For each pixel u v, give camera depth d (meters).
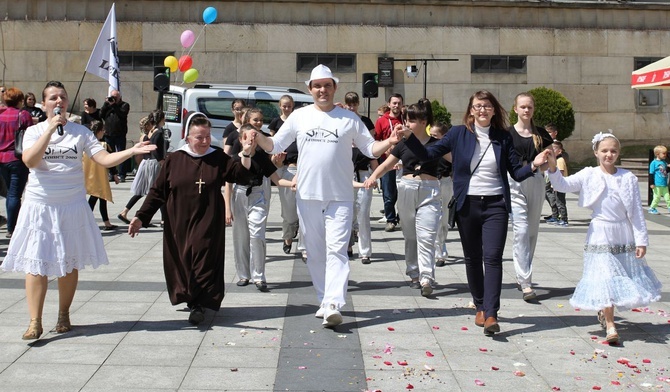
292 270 9.15
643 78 15.08
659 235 12.75
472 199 6.61
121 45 22.64
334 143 6.70
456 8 23.59
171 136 18.23
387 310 7.32
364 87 16.58
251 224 7.99
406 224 8.09
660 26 24.36
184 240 6.68
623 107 24.34
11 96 10.80
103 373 5.44
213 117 17.95
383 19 23.36
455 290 8.21
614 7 24.12
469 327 6.75
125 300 7.54
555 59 23.98
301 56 23.22
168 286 6.72
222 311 7.17
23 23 22.39
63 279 6.32
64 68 22.48
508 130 6.75
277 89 18.56
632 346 6.26
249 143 6.64
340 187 6.74
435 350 6.08
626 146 24.47
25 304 7.29
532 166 6.42
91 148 6.34
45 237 6.10
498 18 23.77
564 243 11.62
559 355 6.00
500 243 6.52
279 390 5.16
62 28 22.44
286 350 6.02
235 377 5.39
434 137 8.10
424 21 23.48
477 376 5.49
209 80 22.97
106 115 19.47
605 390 5.26
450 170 9.05
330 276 6.66
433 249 7.99
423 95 23.52
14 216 10.96
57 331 6.39
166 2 22.73
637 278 6.38
